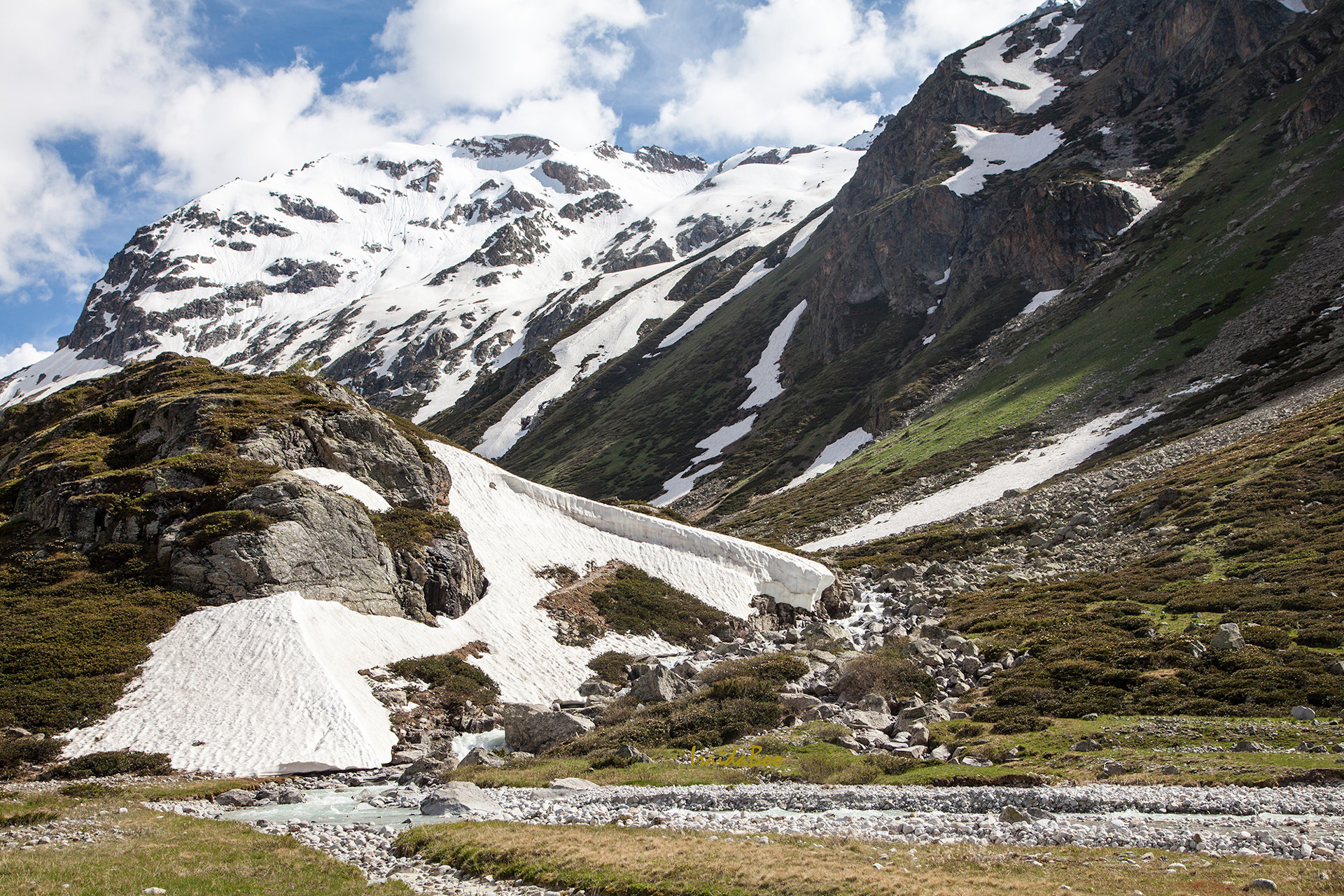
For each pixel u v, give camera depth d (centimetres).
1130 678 3778
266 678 4166
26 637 4225
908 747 3381
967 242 18862
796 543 10838
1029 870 1784
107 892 1850
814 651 5131
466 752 4191
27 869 2003
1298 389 8600
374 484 6319
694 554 7419
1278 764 2550
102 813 2769
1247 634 4056
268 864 2164
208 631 4450
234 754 3719
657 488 17850
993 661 4622
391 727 4238
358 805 3053
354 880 2062
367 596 5156
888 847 2059
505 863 2130
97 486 5272
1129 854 1889
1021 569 7212
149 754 3662
